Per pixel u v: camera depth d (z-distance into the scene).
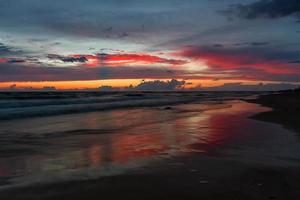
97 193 5.43
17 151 9.35
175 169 7.04
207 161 7.78
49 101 35.97
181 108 30.08
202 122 17.02
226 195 5.27
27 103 31.30
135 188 5.70
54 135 12.59
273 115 20.44
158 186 5.80
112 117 20.42
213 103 41.56
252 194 5.29
